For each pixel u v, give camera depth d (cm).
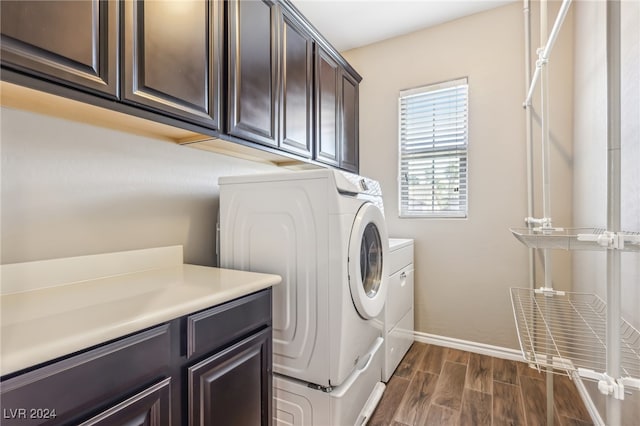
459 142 246
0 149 95
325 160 220
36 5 75
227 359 95
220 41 132
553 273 212
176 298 88
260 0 156
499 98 229
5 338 59
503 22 227
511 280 225
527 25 211
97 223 119
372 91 279
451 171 249
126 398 68
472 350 235
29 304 83
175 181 152
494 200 231
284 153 177
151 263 137
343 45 281
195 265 149
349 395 130
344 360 125
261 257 139
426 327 254
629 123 121
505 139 227
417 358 224
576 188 194
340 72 243
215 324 92
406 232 263
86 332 62
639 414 110
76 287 103
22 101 92
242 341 102
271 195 137
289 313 132
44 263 103
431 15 237
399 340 212
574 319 146
